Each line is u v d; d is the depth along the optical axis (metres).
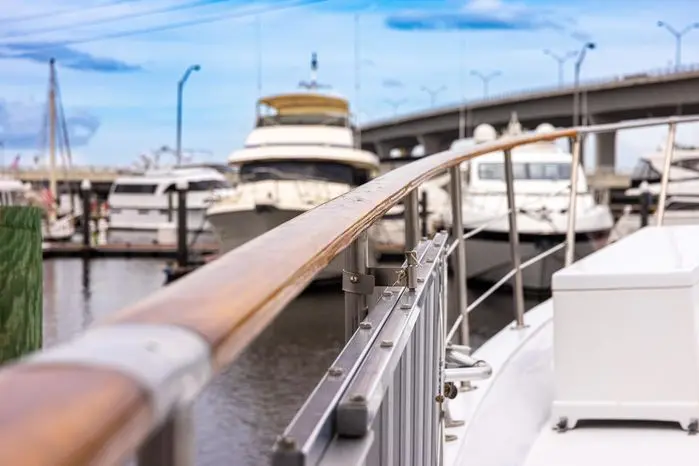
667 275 2.99
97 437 0.42
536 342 4.00
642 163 31.91
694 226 4.30
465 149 3.01
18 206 3.58
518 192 21.47
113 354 0.51
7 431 0.40
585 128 4.39
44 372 0.47
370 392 1.04
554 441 2.96
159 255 39.00
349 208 1.28
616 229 27.78
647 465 2.72
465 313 3.30
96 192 68.00
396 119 70.69
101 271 32.88
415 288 1.67
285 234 0.99
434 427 1.99
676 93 48.62
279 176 23.28
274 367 13.71
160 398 0.49
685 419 2.99
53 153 50.66
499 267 21.39
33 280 3.61
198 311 0.63
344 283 1.70
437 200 32.69
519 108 59.28
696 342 3.00
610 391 3.04
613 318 3.04
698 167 26.50
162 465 0.54
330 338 15.81
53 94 50.00
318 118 24.58
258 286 0.73
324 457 0.90
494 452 2.68
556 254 20.72
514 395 3.26
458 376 2.49
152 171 43.75
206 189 41.44
